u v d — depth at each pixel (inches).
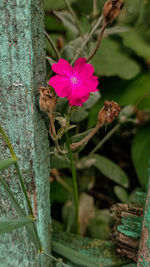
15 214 15.4
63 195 20.6
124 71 21.1
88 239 16.8
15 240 15.7
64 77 14.2
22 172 14.7
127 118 19.9
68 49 16.6
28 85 13.8
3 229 13.0
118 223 15.9
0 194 15.1
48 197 15.7
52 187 20.8
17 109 14.0
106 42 21.8
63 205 20.9
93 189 22.9
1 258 16.0
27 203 14.6
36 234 14.3
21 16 13.2
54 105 13.9
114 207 16.1
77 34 18.3
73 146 15.2
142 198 15.7
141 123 21.4
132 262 16.0
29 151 14.5
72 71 14.3
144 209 14.6
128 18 20.5
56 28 21.1
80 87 14.2
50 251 16.6
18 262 16.0
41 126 14.5
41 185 15.1
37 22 13.5
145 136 21.0
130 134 23.0
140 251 15.0
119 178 20.3
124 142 24.5
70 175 21.8
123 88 21.0
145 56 21.8
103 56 21.2
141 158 20.5
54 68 14.2
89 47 17.1
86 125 17.3
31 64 13.6
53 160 16.4
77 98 14.1
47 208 15.8
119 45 22.5
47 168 15.3
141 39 22.8
